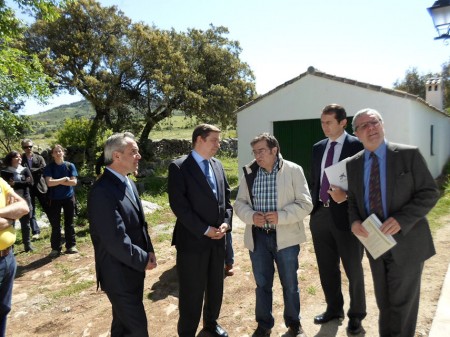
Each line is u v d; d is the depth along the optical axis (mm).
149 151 17562
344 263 3105
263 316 3178
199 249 3006
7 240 2725
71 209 6078
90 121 16375
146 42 16250
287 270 3061
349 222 2939
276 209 3074
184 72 16484
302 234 3121
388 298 2643
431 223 6531
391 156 2486
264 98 11312
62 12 15320
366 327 3250
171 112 18625
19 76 8453
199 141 3078
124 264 2582
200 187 3049
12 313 4094
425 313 3406
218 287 3215
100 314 3926
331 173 2934
